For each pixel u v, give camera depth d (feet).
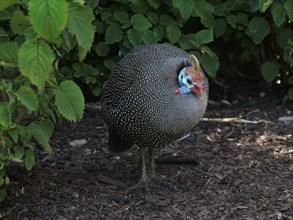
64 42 21.22
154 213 23.34
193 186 25.45
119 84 23.95
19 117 20.86
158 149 28.73
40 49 18.85
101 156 28.40
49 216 23.03
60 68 31.19
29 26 19.77
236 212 23.27
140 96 23.17
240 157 27.86
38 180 25.67
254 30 31.78
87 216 23.09
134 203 24.04
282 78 34.47
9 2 18.93
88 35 19.66
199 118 23.43
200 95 22.93
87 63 32.63
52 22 18.11
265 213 23.12
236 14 32.63
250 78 36.01
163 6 31.22
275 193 24.49
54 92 21.29
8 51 20.33
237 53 35.81
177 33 30.25
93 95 33.55
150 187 25.17
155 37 29.71
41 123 22.40
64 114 20.17
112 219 22.90
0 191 22.09
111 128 25.27
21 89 19.86
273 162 27.22
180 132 23.41
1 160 20.70
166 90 22.93
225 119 31.50
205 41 30.17
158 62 23.43
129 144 26.16
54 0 18.08
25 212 23.25
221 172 26.58
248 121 31.48
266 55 34.78
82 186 25.34
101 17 30.42
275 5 30.25
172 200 24.26
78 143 29.50
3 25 26.55
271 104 33.47
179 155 28.30
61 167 27.14
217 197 24.44
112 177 26.32
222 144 29.32
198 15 30.12
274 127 30.86
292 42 30.78
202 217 23.02
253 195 24.34
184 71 22.90
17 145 21.58
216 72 33.27
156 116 23.03
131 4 30.58
